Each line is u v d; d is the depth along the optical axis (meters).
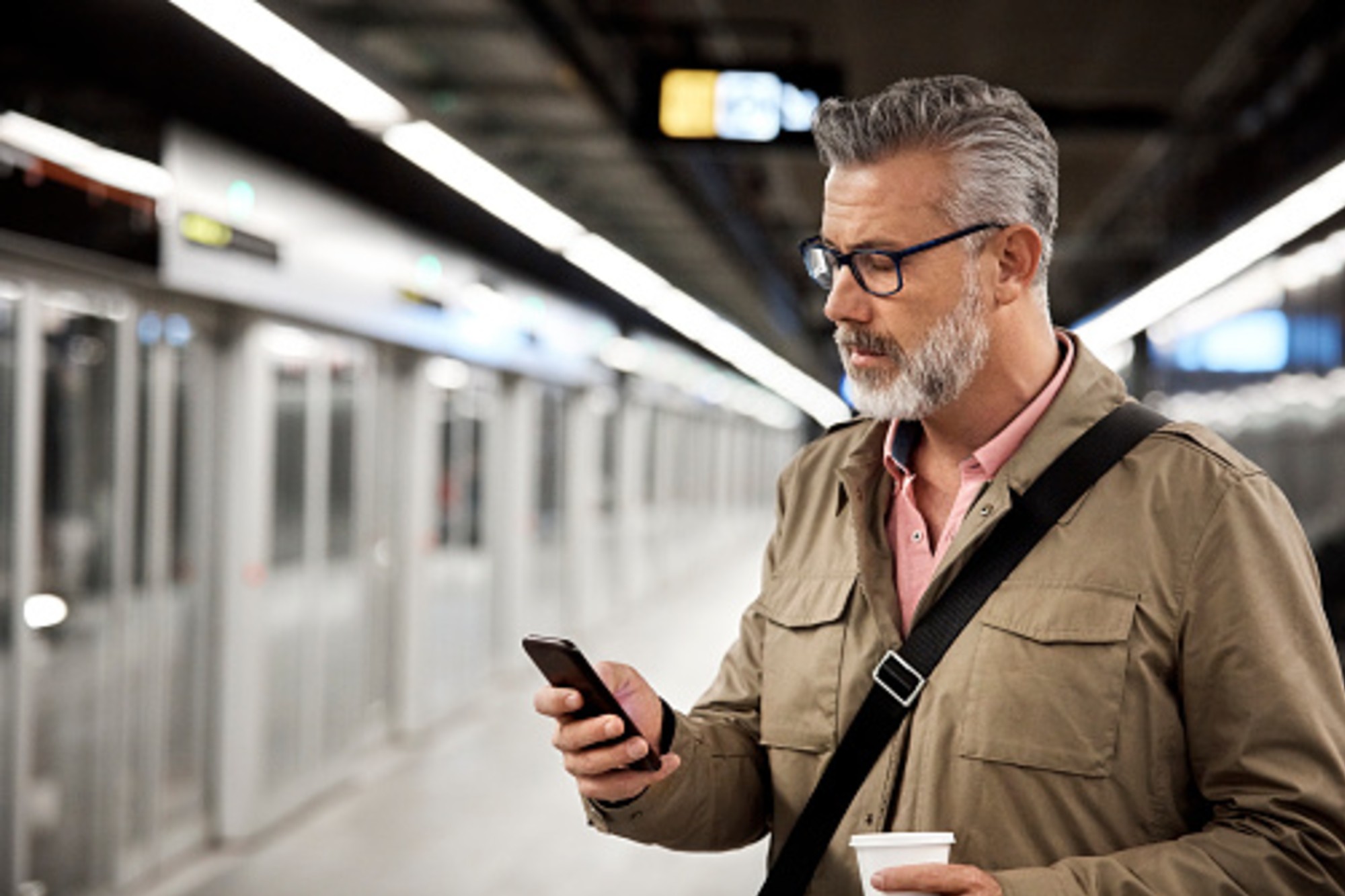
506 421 11.35
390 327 7.99
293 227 6.61
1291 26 8.16
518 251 10.81
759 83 5.36
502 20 5.57
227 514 6.39
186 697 6.15
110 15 5.42
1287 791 1.40
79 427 5.14
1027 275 1.59
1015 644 1.51
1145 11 8.20
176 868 6.01
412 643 8.87
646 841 1.73
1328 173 6.10
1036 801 1.47
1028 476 1.56
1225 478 1.50
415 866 6.12
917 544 1.68
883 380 1.57
